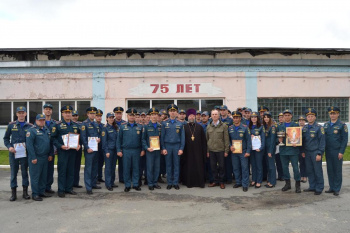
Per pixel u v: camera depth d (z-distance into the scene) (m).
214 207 6.06
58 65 13.70
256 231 4.76
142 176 9.25
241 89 13.98
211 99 14.06
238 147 7.54
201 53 13.88
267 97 14.09
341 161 6.99
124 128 7.59
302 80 14.16
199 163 7.91
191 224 5.09
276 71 14.07
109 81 13.79
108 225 5.08
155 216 5.53
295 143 7.14
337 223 5.09
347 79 14.41
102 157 8.70
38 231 4.84
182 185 8.21
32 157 6.53
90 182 7.30
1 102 13.98
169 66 13.84
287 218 5.36
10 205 6.30
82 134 7.32
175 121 7.90
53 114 13.95
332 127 7.10
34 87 13.78
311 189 7.35
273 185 7.86
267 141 7.79
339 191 7.25
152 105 13.97
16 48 13.63
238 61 13.89
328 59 14.23
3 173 9.98
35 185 6.65
